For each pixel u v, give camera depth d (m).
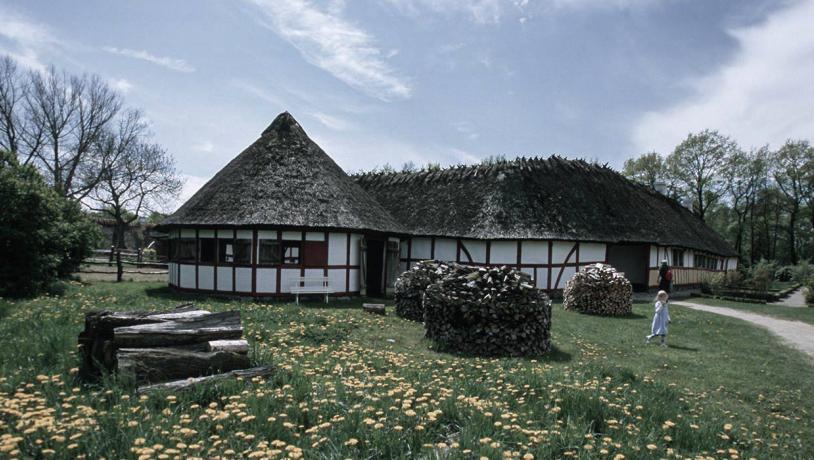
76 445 3.51
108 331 5.60
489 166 23.61
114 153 39.44
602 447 4.23
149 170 42.06
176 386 4.87
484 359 8.23
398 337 9.79
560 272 20.31
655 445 4.31
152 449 3.42
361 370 6.43
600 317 14.59
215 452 3.72
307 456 3.76
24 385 5.04
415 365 7.16
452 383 5.98
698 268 31.55
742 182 52.16
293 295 15.77
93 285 17.69
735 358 10.10
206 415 4.23
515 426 4.43
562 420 4.88
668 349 10.62
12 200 13.54
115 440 3.70
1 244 13.36
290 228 15.59
